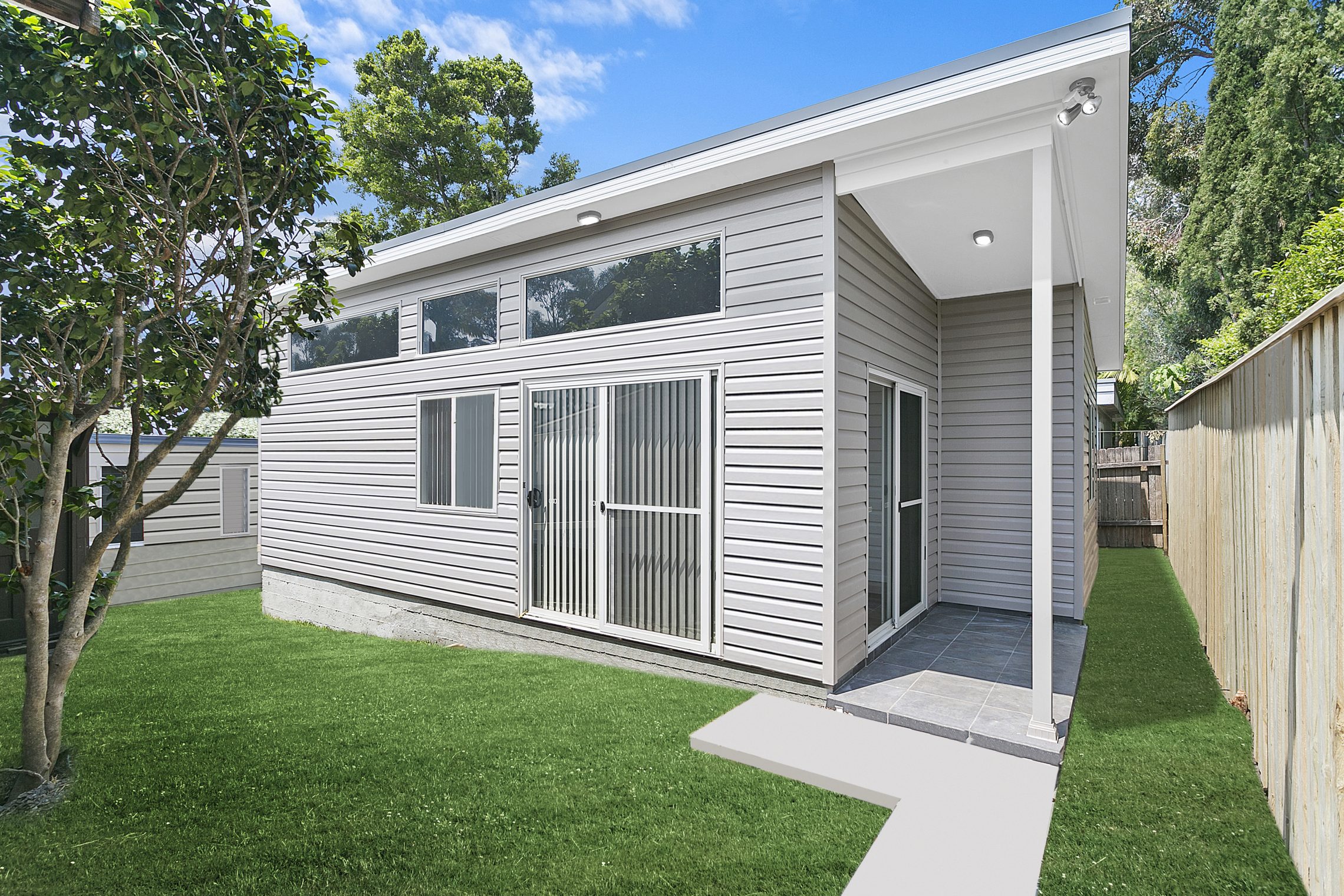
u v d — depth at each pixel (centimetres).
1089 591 750
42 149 291
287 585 820
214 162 318
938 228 487
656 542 498
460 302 645
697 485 476
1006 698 411
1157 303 2400
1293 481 271
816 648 423
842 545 432
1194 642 559
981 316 654
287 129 346
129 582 884
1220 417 467
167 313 344
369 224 1923
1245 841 271
